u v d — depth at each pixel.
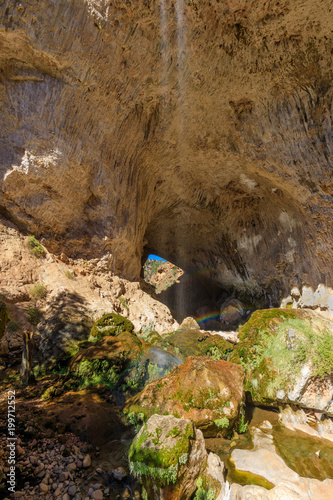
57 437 2.84
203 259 14.49
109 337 4.85
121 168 7.38
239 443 3.21
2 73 5.50
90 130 6.34
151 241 14.34
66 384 3.95
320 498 2.44
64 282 6.11
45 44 5.12
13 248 5.81
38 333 5.05
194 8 5.35
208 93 6.92
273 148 7.51
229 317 12.50
